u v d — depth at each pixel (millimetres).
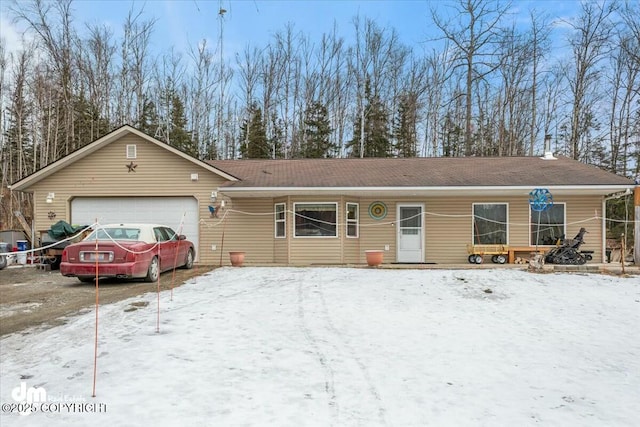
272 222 14969
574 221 14719
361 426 3510
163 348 5324
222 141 36031
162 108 34094
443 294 9234
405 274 11523
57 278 11102
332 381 4465
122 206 14859
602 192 14141
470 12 29312
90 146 14391
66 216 14750
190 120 35250
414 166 16625
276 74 35594
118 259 9445
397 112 35125
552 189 13625
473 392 4324
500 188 13594
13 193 26188
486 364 5180
